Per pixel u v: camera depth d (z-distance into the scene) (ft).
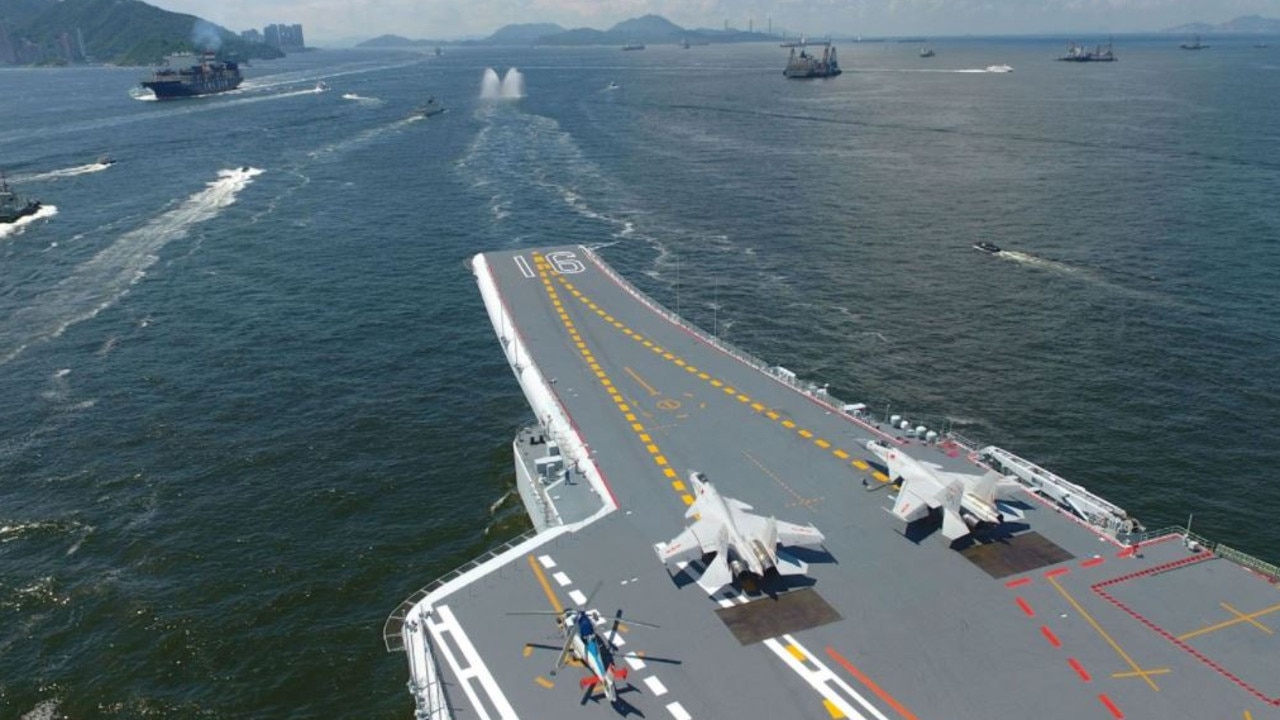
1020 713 126.62
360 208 552.82
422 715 131.95
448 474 249.96
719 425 221.25
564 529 176.65
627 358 265.13
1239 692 129.70
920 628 144.77
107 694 169.68
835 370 307.37
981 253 435.12
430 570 207.21
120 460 255.50
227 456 258.16
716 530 159.94
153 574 204.85
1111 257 421.59
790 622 147.02
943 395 287.89
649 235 481.46
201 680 173.37
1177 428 262.88
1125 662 136.05
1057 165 649.61
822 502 184.24
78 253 459.73
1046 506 180.14
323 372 317.42
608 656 133.90
